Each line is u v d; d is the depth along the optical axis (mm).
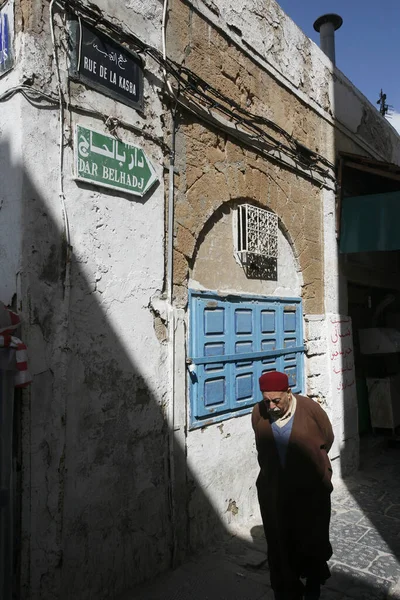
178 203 3785
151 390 3432
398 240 5754
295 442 2838
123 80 3314
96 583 2967
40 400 2707
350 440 5965
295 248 5355
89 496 2959
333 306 6020
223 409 4148
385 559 3684
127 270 3297
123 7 3334
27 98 2734
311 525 2811
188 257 3855
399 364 8531
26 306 2668
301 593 2816
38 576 2641
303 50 5691
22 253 2672
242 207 4492
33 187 2740
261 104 4887
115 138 3232
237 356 4336
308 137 5695
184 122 3896
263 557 3662
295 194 5410
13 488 2561
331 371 5754
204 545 3824
